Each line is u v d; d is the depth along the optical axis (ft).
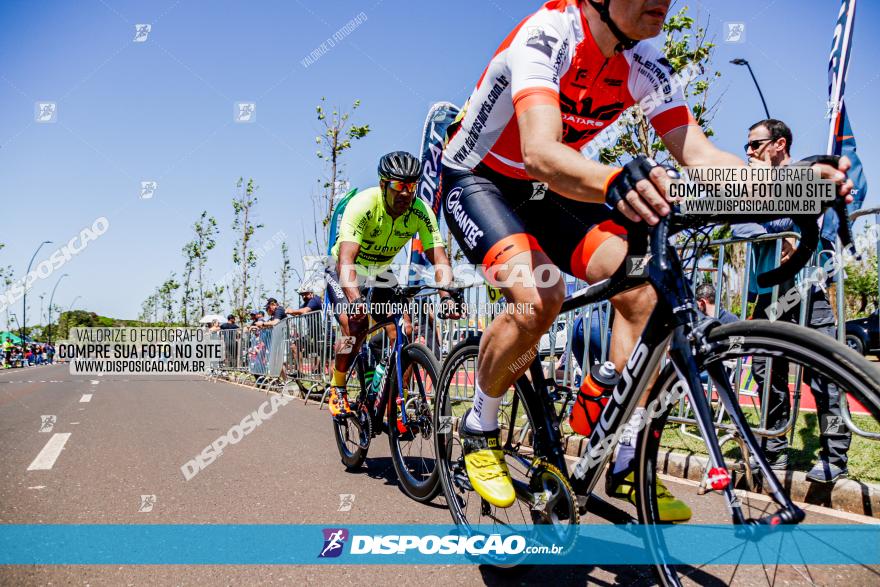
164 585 5.48
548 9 5.25
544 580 5.56
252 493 8.73
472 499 7.50
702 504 6.49
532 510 5.54
